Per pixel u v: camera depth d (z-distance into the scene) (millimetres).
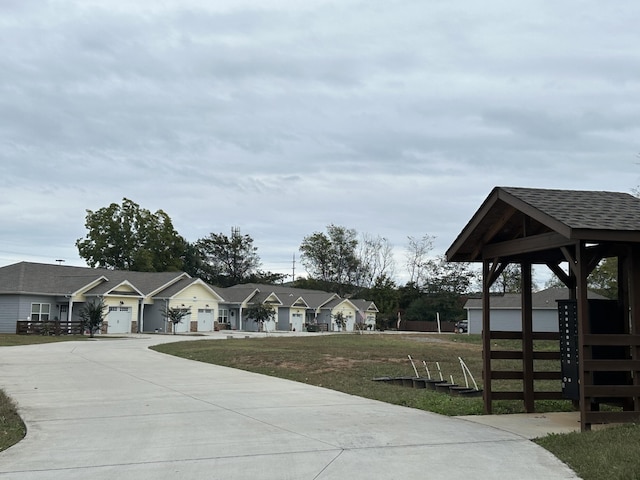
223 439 8555
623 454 6980
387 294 83438
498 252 10781
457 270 79812
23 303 42812
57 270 48344
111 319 47531
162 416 10578
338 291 99688
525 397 10984
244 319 63438
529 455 7457
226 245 102250
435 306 76000
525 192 10211
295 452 7680
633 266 9055
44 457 7602
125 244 70875
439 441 8281
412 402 12055
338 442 8242
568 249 9352
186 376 17266
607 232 8430
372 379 16500
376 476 6516
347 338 43781
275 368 19484
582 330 8672
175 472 6812
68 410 11281
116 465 7164
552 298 46438
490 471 6711
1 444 8477
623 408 10086
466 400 11977
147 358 23453
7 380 16125
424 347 31266
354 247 101562
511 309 47812
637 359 8781
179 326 53250
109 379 16438
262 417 10367
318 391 13969
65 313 46062
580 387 8680
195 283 54781
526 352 11039
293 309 68625
